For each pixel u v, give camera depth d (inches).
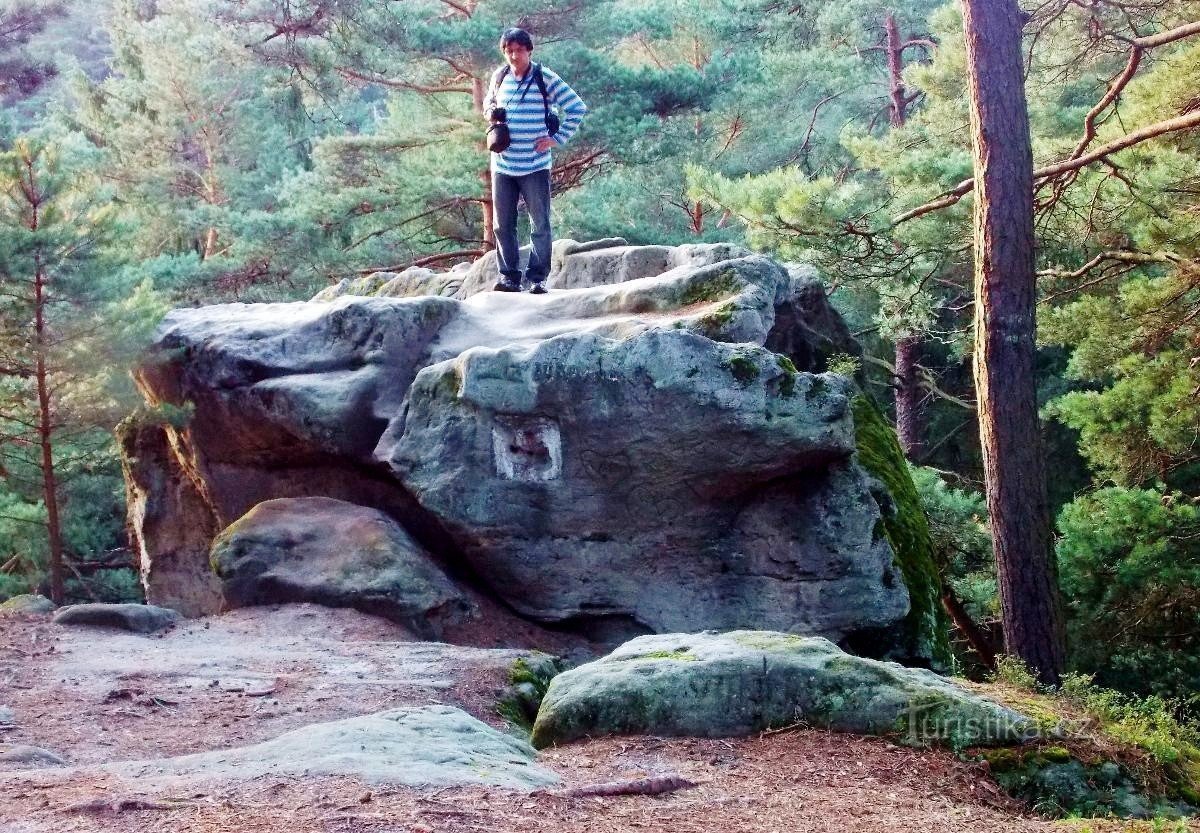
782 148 1082.1
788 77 1044.5
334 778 148.8
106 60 1252.5
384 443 343.0
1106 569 522.9
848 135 688.4
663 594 327.6
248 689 239.3
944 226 548.1
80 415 459.2
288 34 837.2
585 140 789.9
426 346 367.2
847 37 1130.0
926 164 546.9
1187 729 208.5
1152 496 526.3
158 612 311.7
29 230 422.6
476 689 246.8
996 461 380.8
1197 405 513.7
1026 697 212.5
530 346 328.8
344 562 325.4
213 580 418.9
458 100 908.6
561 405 323.3
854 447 320.5
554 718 201.8
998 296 382.3
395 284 523.5
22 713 219.3
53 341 422.0
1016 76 386.0
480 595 338.6
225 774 153.1
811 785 172.9
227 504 397.4
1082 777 179.5
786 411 314.0
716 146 1047.0
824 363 426.0
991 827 157.9
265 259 856.9
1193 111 511.2
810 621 315.9
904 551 338.3
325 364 371.6
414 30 772.6
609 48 931.3
